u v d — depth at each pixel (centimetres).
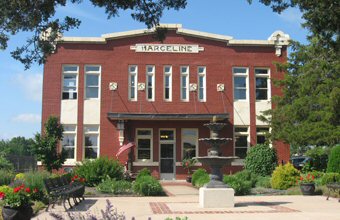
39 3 1024
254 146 2980
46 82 3192
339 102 2580
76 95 3203
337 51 1326
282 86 3153
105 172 2486
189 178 3042
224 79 3291
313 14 1217
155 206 1697
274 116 3019
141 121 3206
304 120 2836
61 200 1678
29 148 2784
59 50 3219
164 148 3222
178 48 3281
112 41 3256
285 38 3350
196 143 3228
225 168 3216
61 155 2786
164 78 3259
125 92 3216
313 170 2814
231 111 3266
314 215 1420
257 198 2044
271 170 2866
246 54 3328
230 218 1350
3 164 2936
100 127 3173
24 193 1316
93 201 1911
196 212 1509
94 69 3247
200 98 3272
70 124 3173
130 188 2270
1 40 1084
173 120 3219
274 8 1206
